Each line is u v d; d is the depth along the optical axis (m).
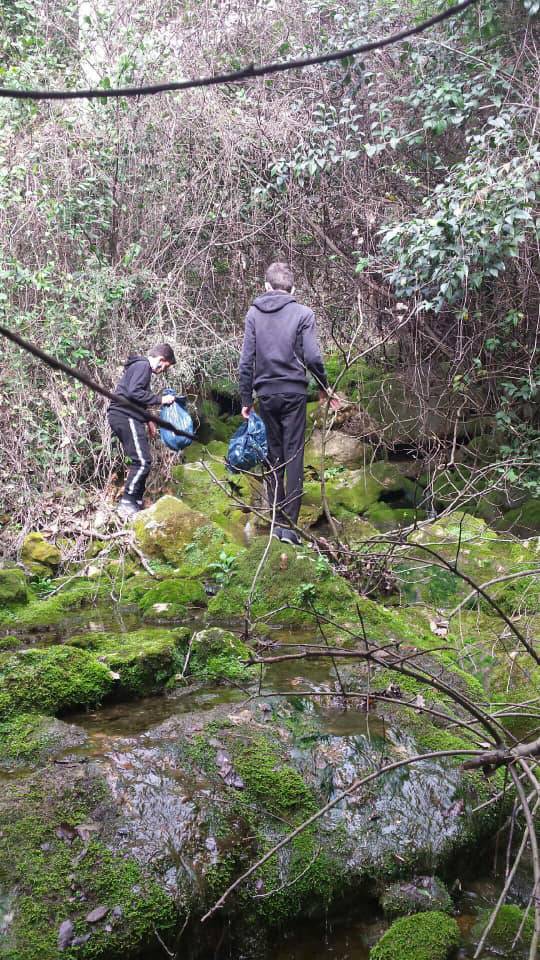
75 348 7.18
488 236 5.85
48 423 6.93
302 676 4.17
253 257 8.27
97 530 6.40
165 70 7.95
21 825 2.82
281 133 7.66
